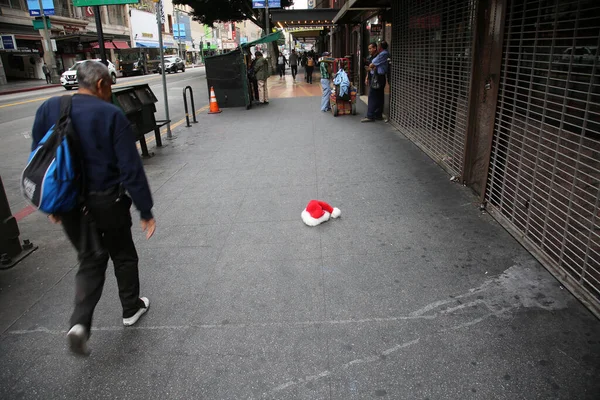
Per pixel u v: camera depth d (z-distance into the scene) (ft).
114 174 8.38
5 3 112.68
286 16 69.56
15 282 11.99
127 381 8.25
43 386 8.21
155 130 27.09
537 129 11.88
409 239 13.26
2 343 9.44
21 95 78.59
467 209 15.28
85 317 8.19
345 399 7.57
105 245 9.03
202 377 8.24
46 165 7.46
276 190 18.34
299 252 12.85
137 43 180.04
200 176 20.92
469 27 16.58
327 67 39.27
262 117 37.93
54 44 108.68
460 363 8.24
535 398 7.39
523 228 12.91
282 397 7.68
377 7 35.12
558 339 8.73
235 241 13.78
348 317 9.75
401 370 8.15
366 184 18.47
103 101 8.24
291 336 9.23
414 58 25.14
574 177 9.89
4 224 12.88
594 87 9.62
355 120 34.35
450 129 19.24
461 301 10.11
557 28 10.85
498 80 13.65
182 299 10.76
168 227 15.10
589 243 9.57
